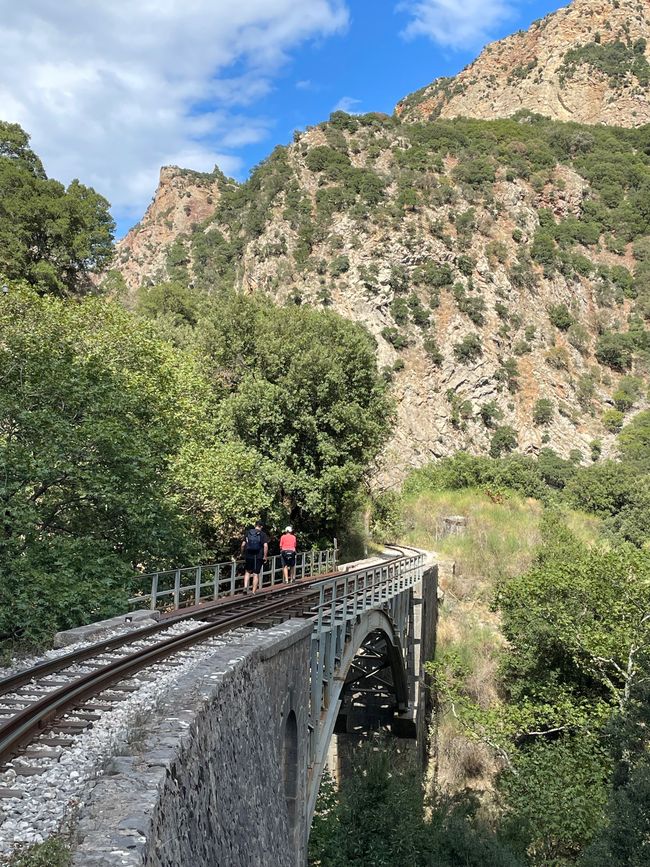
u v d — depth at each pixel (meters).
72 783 6.10
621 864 16.89
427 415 86.44
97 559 16.33
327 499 34.19
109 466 18.06
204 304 44.19
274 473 31.75
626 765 20.39
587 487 66.12
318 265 98.06
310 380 34.62
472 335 92.75
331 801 21.91
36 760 6.67
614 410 95.69
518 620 31.86
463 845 19.73
